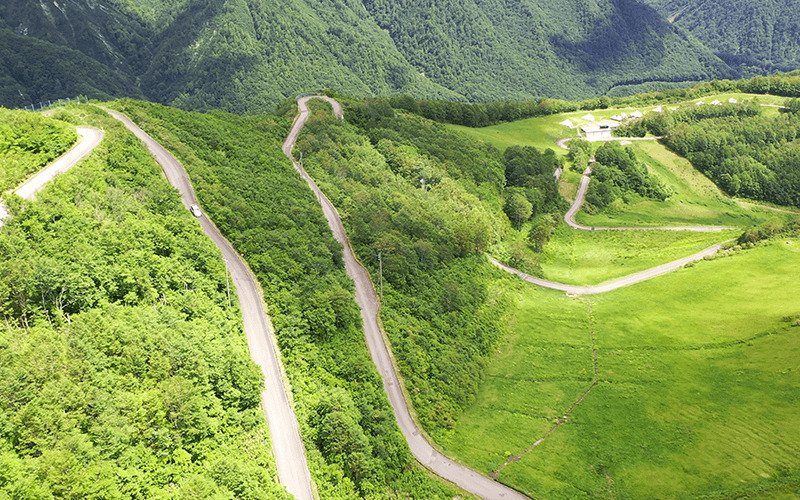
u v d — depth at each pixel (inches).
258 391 3585.1
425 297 5674.2
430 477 3993.6
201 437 3002.0
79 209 3841.0
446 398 4675.2
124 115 6382.9
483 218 7741.1
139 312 3393.2
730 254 7524.6
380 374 4510.3
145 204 4451.3
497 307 6314.0
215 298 4114.2
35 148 4451.3
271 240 4992.6
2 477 2214.6
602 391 5128.0
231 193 5511.8
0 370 2598.4
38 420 2471.7
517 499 3905.0
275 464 3289.9
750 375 5128.0
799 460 4165.8
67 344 2896.2
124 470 2549.2
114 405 2753.4
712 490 4013.3
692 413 4776.1
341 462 3508.9
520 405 4906.5
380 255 5556.1
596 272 7869.1
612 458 4315.9
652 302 6673.2
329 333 4458.7
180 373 3176.7
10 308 2999.5
